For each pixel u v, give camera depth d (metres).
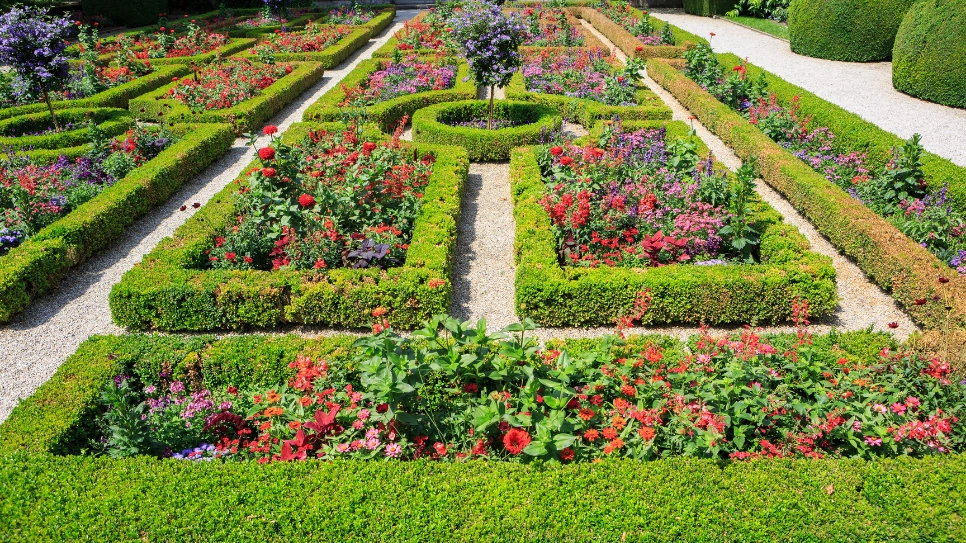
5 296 7.58
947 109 14.98
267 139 14.18
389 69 17.67
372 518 4.30
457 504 4.39
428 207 9.40
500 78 12.98
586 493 4.45
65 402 5.61
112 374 6.04
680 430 4.87
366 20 27.98
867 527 4.24
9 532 4.28
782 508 4.34
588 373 5.34
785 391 5.30
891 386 5.42
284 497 4.47
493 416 4.75
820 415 5.06
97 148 11.63
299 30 26.03
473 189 11.66
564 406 4.80
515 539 4.14
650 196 8.67
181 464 4.79
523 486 4.51
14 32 12.33
